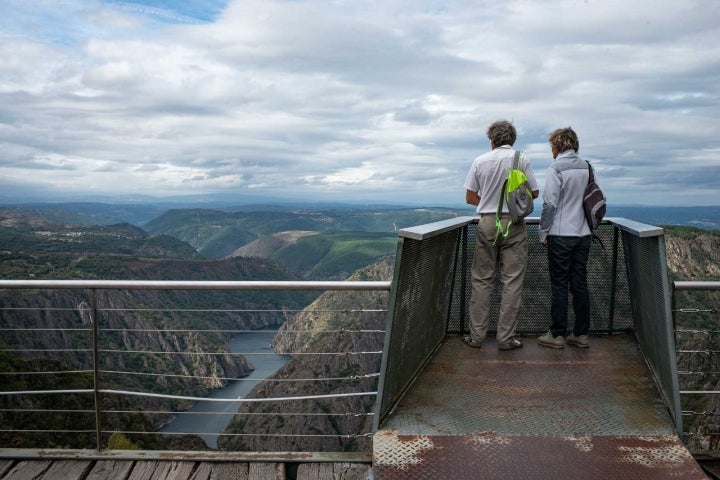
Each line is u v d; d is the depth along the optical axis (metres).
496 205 3.83
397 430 2.88
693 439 4.36
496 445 2.71
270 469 3.10
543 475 2.47
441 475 2.49
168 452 3.27
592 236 4.11
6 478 3.03
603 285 4.27
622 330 4.28
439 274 3.81
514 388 3.34
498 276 4.30
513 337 4.01
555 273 3.95
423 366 3.70
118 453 3.26
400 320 3.05
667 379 3.04
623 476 2.45
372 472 2.54
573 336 4.04
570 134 3.96
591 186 3.86
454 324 4.39
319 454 3.21
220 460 3.18
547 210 3.84
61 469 3.12
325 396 3.03
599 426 2.88
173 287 3.23
